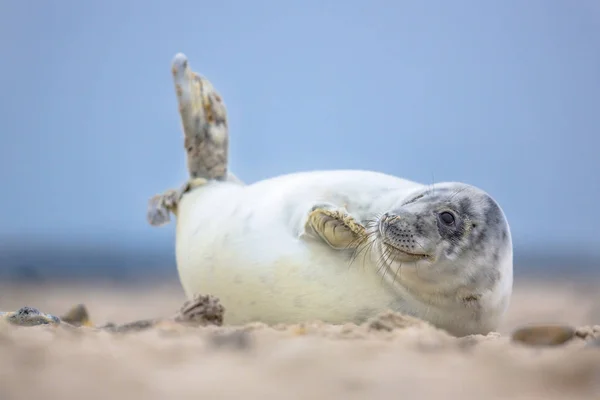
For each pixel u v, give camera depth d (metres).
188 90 32.75
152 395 13.16
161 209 32.50
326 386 13.98
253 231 26.69
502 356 16.98
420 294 25.39
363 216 27.00
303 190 27.31
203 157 32.53
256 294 26.11
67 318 26.67
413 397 13.40
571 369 15.27
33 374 14.62
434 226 24.91
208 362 15.83
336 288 25.36
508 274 26.23
